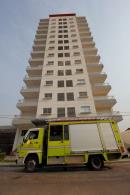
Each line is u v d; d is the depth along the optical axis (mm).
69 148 13281
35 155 13477
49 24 56562
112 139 13703
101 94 39625
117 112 32531
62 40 48594
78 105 33375
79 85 36312
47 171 13234
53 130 13789
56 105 33438
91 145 13406
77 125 13984
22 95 37844
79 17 60406
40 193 7191
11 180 9883
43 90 35781
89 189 7570
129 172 11523
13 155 29891
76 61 41688
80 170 13094
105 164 17219
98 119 14258
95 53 46469
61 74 38844
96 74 39375
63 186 8188
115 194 6824
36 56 46406
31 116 32781
